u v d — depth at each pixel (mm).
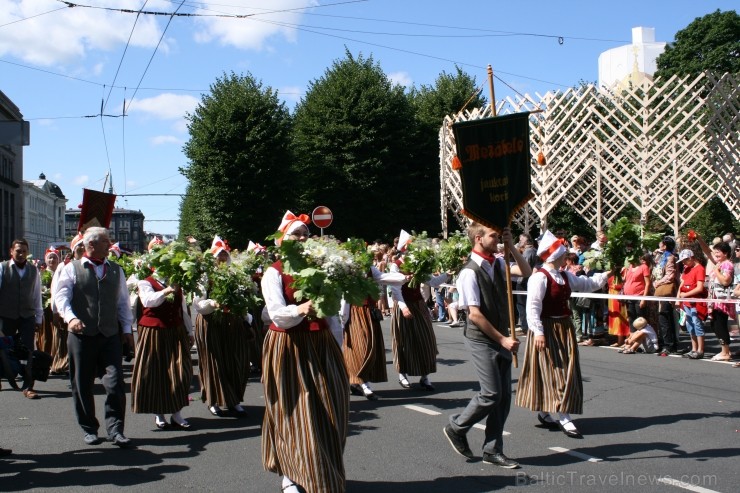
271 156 31031
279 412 4406
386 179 32750
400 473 5172
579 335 12156
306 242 4746
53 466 5520
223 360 7211
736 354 10289
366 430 6488
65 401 8180
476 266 5234
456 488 4820
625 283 11172
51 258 10984
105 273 6168
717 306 9922
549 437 6098
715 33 32188
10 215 53688
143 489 4938
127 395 8648
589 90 16312
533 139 16781
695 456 5434
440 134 20125
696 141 15086
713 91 13727
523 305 13305
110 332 6133
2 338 7754
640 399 7508
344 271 4559
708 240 21266
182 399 6602
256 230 31250
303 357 4441
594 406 7227
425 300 8922
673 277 10758
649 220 18578
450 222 29094
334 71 34469
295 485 4445
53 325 10250
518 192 5375
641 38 39625
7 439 6359
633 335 10742
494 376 5148
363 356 7988
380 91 33000
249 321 7414
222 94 31719
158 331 6629
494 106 5578
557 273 6195
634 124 15867
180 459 5680
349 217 33094
